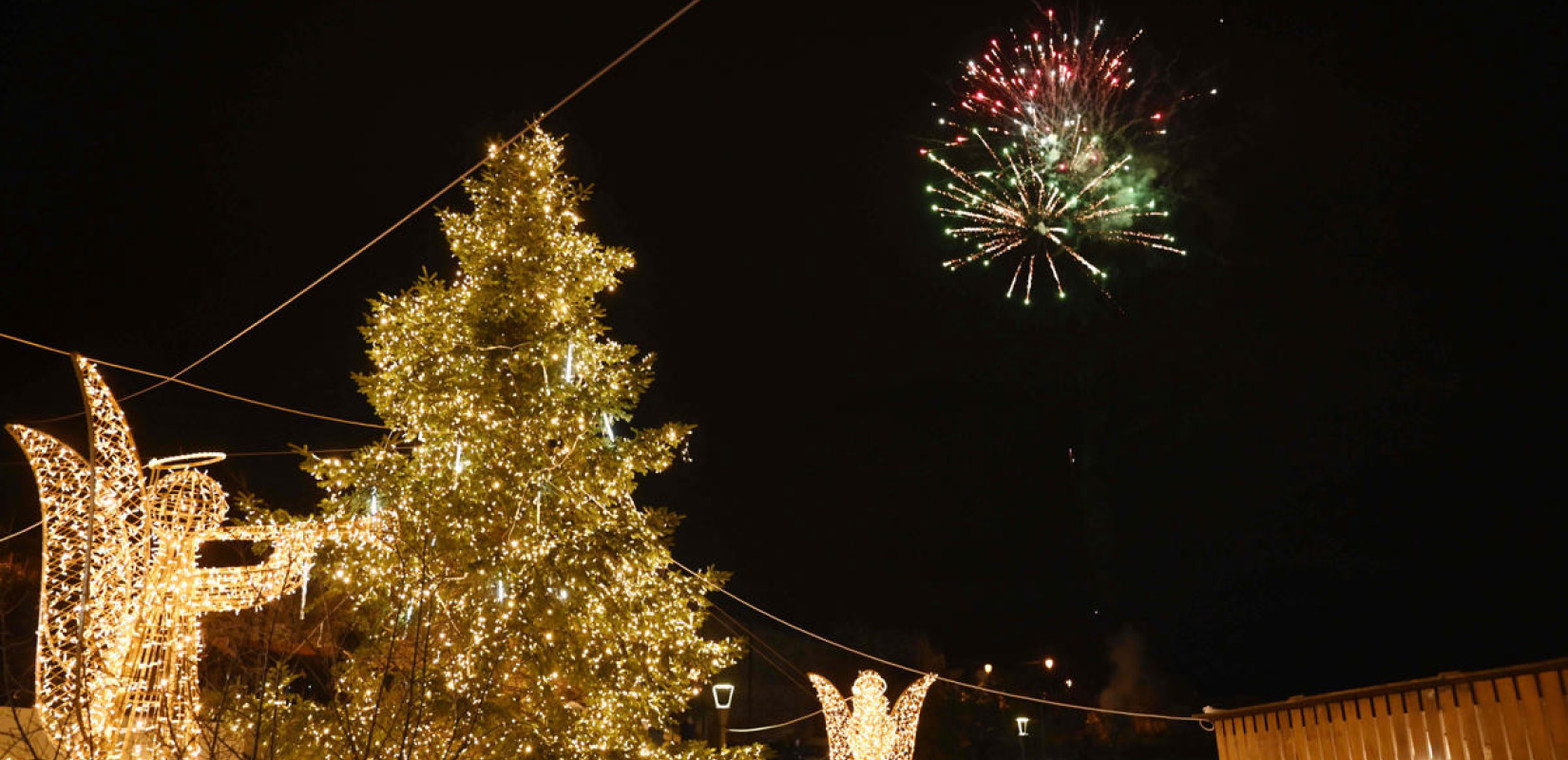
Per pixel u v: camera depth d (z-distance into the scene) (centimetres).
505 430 1350
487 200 1477
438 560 1131
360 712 963
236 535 834
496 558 1218
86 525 769
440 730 1001
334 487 1263
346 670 898
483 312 1426
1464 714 545
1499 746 520
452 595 1195
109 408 801
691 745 1437
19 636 824
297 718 952
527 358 1407
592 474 1433
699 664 1463
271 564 820
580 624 1324
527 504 1330
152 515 793
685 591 1477
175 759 657
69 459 784
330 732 941
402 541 914
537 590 1273
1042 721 3903
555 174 1511
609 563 1388
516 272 1438
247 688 740
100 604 750
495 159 1482
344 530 880
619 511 1473
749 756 1469
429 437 1354
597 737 1317
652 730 1694
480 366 1384
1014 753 4019
